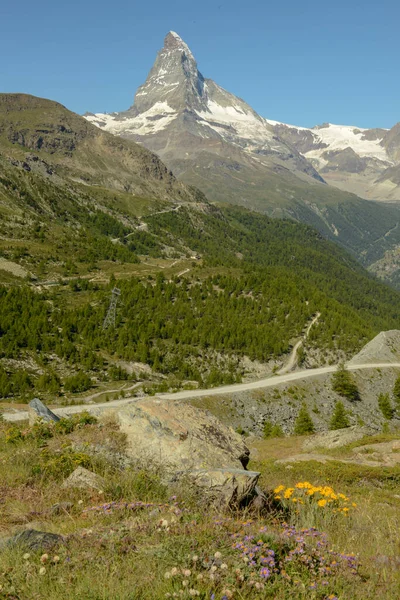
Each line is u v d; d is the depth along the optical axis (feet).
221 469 43.47
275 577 26.81
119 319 542.98
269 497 44.96
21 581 26.37
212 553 28.63
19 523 37.29
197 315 596.29
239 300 633.61
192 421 58.08
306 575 27.76
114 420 61.16
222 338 517.96
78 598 24.49
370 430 155.94
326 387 416.26
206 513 37.27
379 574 30.27
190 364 474.08
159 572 26.61
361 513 47.60
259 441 172.86
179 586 25.38
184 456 51.26
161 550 28.78
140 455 52.16
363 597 26.99
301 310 619.26
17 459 52.31
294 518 42.57
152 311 589.32
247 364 489.67
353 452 121.80
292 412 375.25
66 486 45.50
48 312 542.16
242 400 372.99
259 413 364.58
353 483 83.92
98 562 27.84
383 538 39.65
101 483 45.80
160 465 49.96
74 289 655.35
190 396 363.76
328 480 83.20
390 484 84.74
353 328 593.83
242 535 31.65
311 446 144.25
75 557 28.35
